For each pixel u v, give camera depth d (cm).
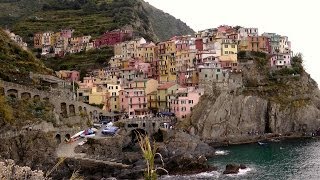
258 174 12525
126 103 19225
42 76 18175
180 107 18688
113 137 15225
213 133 18725
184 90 19100
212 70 19588
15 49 19100
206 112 18838
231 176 12369
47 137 13850
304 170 12875
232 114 19425
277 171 12838
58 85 18125
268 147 17225
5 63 17312
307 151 16012
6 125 12900
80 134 15575
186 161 13400
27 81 17025
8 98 14562
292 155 15300
